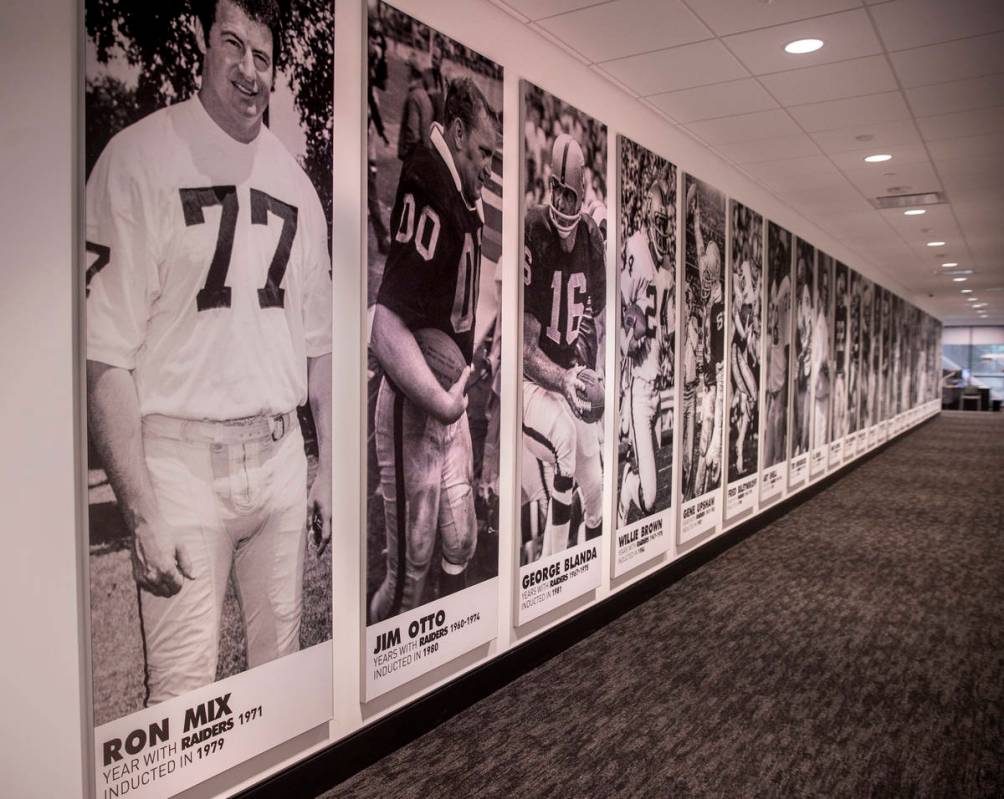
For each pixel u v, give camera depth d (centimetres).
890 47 348
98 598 184
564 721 306
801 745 287
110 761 188
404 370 272
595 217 385
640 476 443
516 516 337
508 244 328
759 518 661
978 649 387
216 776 218
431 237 281
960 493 859
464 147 295
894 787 258
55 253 175
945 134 482
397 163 264
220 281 208
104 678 186
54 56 173
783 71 379
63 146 175
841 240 894
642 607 452
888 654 379
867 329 1082
